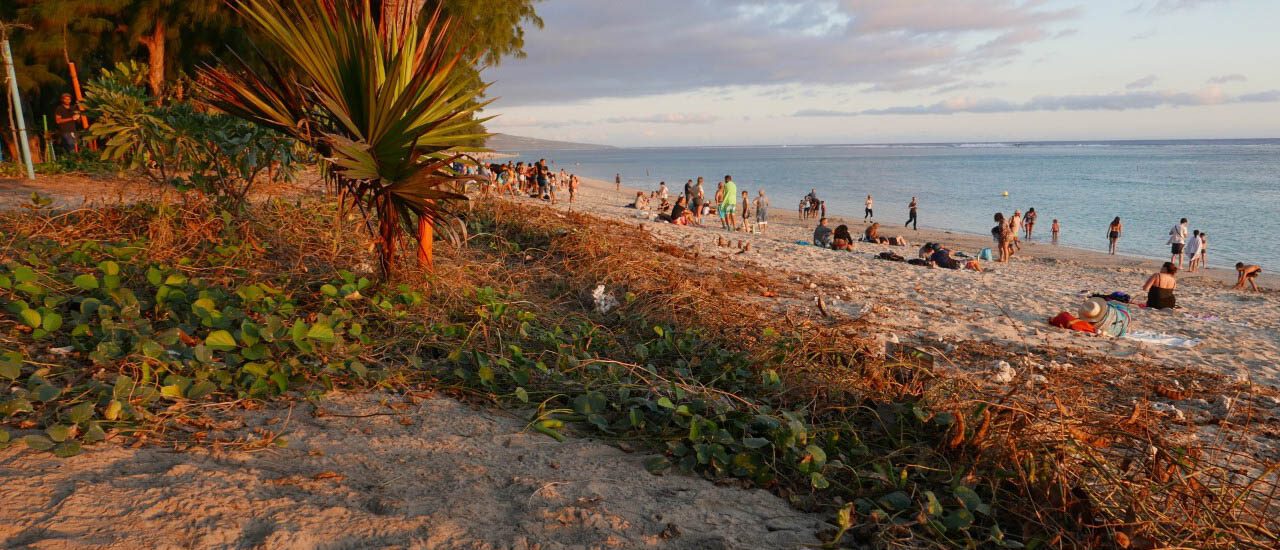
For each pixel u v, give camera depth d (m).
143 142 6.66
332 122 4.96
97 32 17.05
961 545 2.81
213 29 18.25
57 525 2.10
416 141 4.50
